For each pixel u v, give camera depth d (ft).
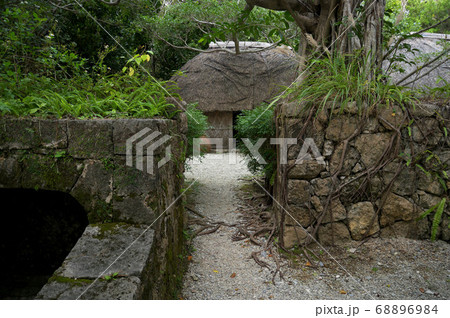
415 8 31.01
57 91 8.56
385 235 8.93
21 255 7.62
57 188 5.92
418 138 8.80
